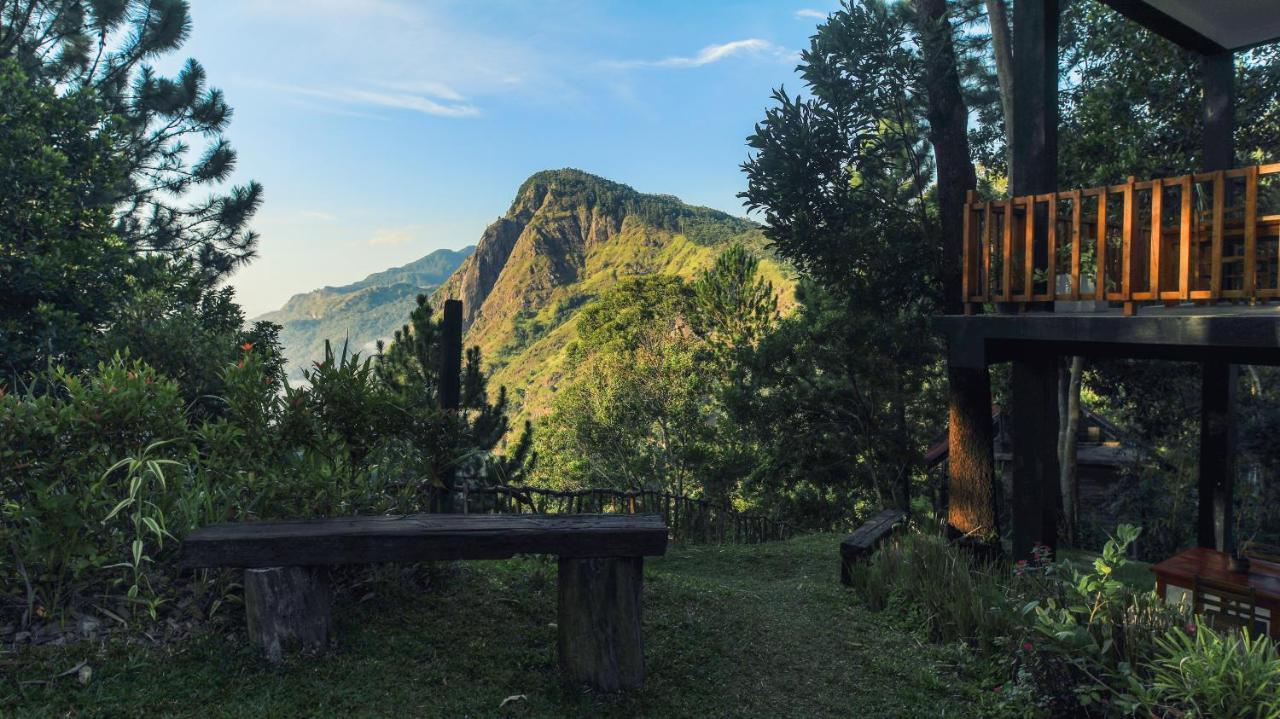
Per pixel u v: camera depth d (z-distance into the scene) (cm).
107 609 340
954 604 528
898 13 958
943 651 483
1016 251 621
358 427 451
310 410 431
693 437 2922
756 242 17000
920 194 1059
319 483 409
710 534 1302
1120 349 623
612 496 1141
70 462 338
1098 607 432
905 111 1041
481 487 766
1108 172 1083
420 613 411
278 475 407
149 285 1403
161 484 362
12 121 1184
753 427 1828
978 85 1076
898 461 1602
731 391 1797
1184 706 356
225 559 332
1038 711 395
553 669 375
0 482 324
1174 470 1411
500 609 436
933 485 1789
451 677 350
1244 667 348
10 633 316
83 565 325
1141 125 1098
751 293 2530
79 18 1883
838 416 1706
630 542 362
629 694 364
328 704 308
